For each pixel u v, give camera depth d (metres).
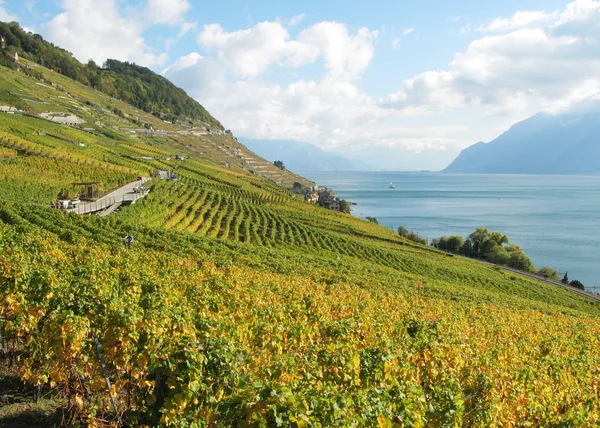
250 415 7.16
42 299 12.61
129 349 9.98
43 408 10.30
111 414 9.98
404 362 12.46
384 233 102.12
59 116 129.12
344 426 7.15
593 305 68.62
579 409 11.91
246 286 23.02
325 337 15.30
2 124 85.25
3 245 21.64
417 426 8.53
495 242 107.75
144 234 41.50
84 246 28.72
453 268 71.50
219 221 67.44
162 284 18.53
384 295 32.78
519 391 11.83
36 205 43.03
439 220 189.00
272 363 9.83
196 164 132.75
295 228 77.50
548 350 19.89
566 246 136.25
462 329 21.39
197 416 8.20
